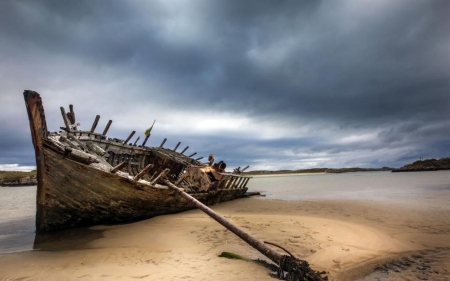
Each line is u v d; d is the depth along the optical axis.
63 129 9.41
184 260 4.55
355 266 4.22
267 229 6.77
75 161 6.82
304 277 3.65
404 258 4.52
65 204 7.13
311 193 17.31
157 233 6.56
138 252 5.07
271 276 3.87
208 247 5.35
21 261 4.75
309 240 5.68
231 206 11.73
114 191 7.45
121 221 8.09
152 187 8.09
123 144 12.38
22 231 7.89
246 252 5.05
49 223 7.19
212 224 7.59
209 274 3.90
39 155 6.65
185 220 8.20
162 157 14.70
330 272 4.01
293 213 9.20
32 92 6.27
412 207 9.33
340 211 9.20
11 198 21.36
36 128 6.44
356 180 33.25
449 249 4.91
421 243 5.29
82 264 4.51
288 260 3.88
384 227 6.62
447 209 8.67
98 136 11.19
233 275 3.86
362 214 8.46
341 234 6.10
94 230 7.29
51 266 4.46
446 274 3.81
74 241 6.17
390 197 12.62
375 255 4.70
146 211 8.45
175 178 15.61
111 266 4.35
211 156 14.73
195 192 10.58
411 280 3.66
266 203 12.30
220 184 13.38
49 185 6.83
